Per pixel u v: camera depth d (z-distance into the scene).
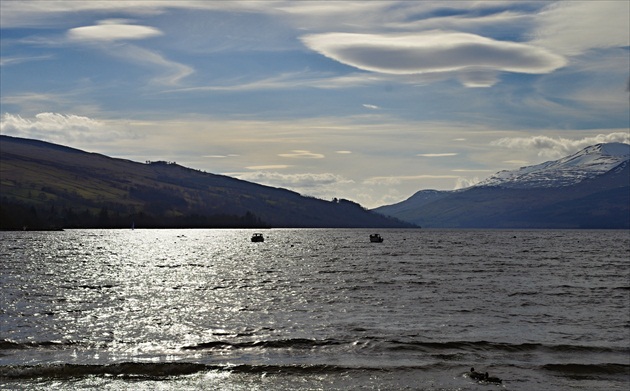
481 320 52.12
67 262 125.06
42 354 38.62
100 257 143.62
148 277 93.56
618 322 51.59
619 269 111.56
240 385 32.66
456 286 79.62
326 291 73.62
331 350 40.34
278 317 53.22
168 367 35.31
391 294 70.44
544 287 79.00
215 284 82.62
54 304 60.38
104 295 68.81
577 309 58.97
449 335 45.38
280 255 158.62
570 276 96.12
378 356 38.81
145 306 59.84
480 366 36.69
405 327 48.53
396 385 32.88
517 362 37.69
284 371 35.12
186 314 54.69
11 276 91.44
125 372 34.34
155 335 44.84
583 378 34.66
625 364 37.16
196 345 41.50
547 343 42.59
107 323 49.66
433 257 149.12
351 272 102.75
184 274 99.75
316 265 121.00
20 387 31.55
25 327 47.34
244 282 85.56
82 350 39.88
